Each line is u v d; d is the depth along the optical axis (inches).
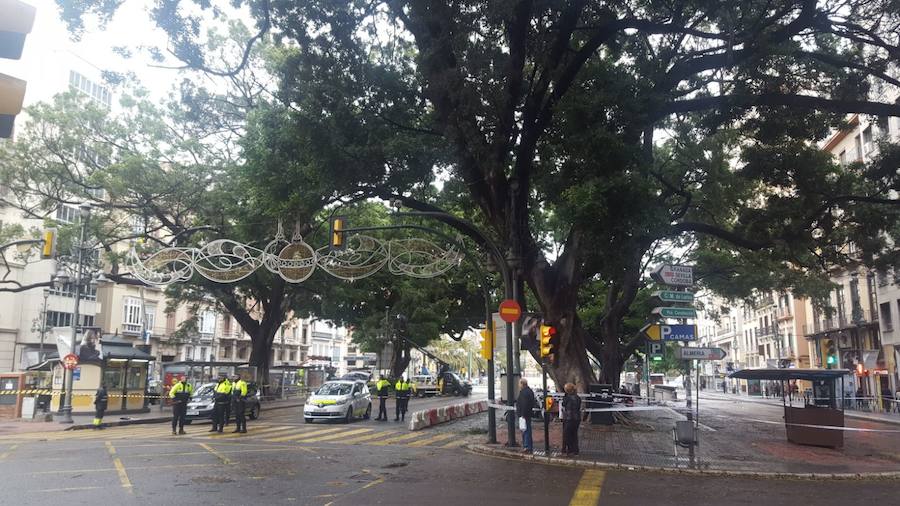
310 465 479.5
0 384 983.6
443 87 589.6
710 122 673.0
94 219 1128.8
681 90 692.1
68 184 1156.5
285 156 723.4
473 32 584.4
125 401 1074.7
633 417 1016.2
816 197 730.8
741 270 1205.7
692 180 916.0
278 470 452.1
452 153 663.1
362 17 609.3
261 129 768.3
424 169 695.7
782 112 669.9
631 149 565.0
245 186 957.2
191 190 1118.4
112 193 1098.7
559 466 494.6
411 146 658.8
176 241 1200.8
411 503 339.9
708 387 3486.7
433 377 2315.5
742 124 713.0
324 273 1327.5
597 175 568.7
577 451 543.2
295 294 1464.1
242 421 749.3
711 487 410.3
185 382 749.9
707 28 698.8
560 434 705.0
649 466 479.8
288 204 732.0
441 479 422.0
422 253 845.2
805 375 653.9
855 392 1485.0
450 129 622.2
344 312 1675.7
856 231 798.5
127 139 1140.5
